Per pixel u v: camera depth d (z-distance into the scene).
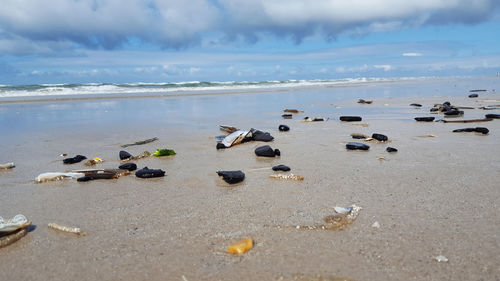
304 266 0.48
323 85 6.77
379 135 1.34
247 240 0.54
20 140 1.46
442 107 2.23
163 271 0.47
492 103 2.66
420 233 0.57
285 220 0.63
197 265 0.49
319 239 0.55
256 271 0.47
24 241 0.57
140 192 0.79
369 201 0.71
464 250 0.51
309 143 1.32
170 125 1.85
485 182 0.81
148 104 3.05
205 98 3.72
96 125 1.86
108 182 0.87
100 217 0.66
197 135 1.54
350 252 0.51
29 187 0.84
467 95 3.54
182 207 0.70
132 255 0.52
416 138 1.38
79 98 3.56
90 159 1.12
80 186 0.84
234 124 1.86
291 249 0.52
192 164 1.04
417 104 2.65
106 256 0.52
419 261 0.49
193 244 0.55
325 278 0.45
